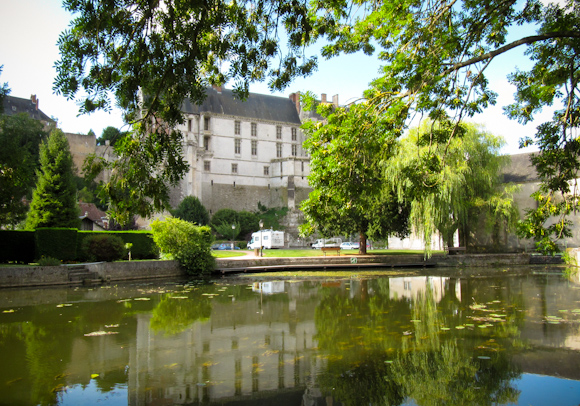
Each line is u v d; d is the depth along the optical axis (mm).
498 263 30469
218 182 65250
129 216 6805
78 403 5672
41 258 20438
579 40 7676
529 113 9078
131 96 6535
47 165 28031
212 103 66938
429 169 7332
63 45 6156
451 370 6855
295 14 6727
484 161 28828
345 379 6559
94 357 7750
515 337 8812
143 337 9250
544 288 16906
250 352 8031
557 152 8344
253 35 7406
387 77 7078
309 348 8227
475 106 8062
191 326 10336
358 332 9453
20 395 5949
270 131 70688
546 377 6465
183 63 6359
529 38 6266
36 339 9086
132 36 6293
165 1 6230
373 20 7078
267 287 18281
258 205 68000
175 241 23594
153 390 6148
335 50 8094
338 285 18797
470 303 13211
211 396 5953
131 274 21484
